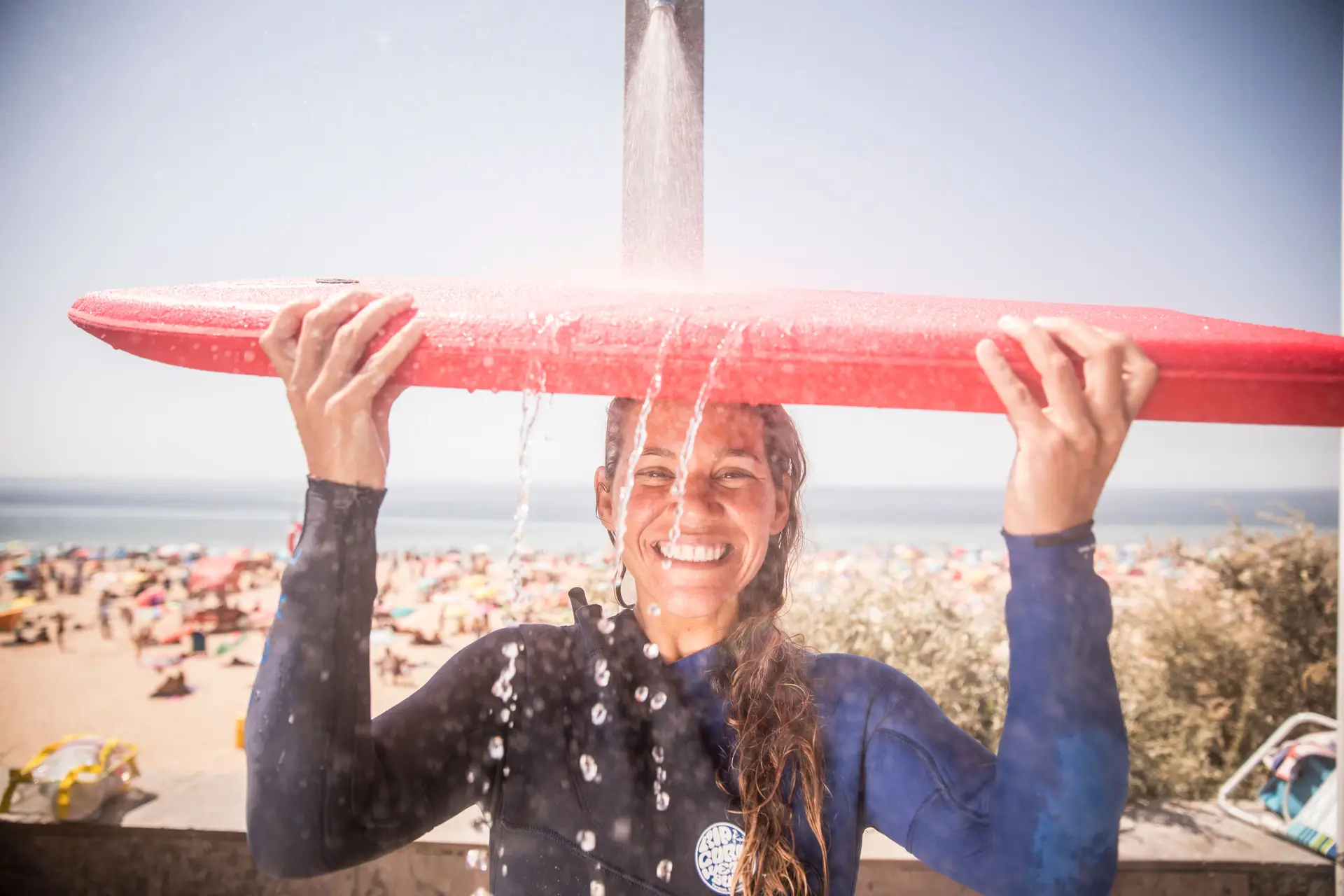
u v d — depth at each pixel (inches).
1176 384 44.1
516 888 43.5
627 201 75.7
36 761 142.9
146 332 49.5
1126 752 37.0
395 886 126.3
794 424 50.9
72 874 135.3
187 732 346.6
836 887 42.9
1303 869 130.7
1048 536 37.2
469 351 41.1
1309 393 44.9
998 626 183.8
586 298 51.4
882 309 50.2
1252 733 173.3
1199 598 195.8
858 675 46.4
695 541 44.3
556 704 45.9
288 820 37.8
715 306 48.7
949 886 118.8
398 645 487.8
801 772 42.9
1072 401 36.9
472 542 1120.8
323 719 38.1
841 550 887.7
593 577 166.1
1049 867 36.5
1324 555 194.4
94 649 531.5
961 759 42.2
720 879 42.1
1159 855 132.7
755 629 46.4
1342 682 124.7
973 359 42.3
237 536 1256.8
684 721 45.0
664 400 45.6
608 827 43.2
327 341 39.2
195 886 134.3
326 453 38.9
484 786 45.9
